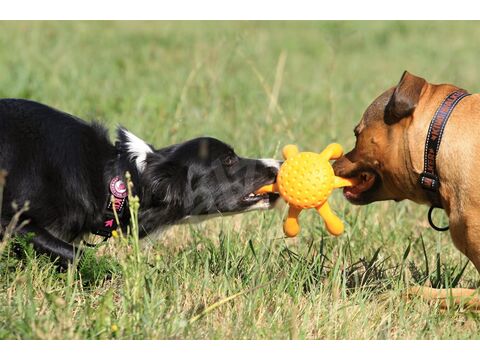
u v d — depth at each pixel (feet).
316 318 19.29
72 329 17.30
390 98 19.62
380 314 19.72
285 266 21.36
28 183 20.45
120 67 48.83
